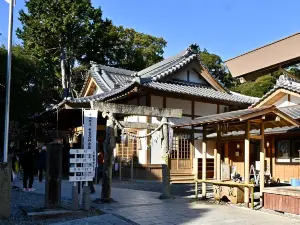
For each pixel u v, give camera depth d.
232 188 9.66
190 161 17.94
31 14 29.27
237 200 9.55
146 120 16.45
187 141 17.95
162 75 18.06
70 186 13.60
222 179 10.68
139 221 7.11
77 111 19.06
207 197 10.90
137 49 38.28
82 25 29.12
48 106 29.69
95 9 29.81
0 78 21.39
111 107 9.71
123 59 36.44
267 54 3.11
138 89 15.59
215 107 19.75
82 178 8.02
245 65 3.35
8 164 7.23
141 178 16.83
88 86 24.27
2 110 22.41
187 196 11.41
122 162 18.20
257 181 10.57
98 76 23.22
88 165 8.15
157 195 11.19
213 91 20.25
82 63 33.59
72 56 31.45
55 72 31.48
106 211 8.14
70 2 28.52
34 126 23.44
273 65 3.08
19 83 22.17
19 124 23.00
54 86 32.03
